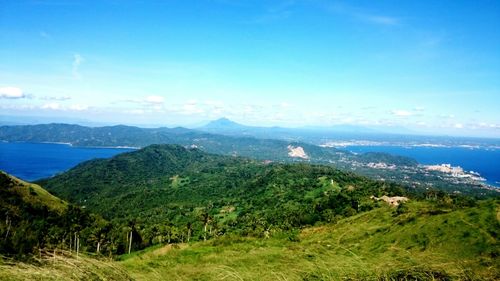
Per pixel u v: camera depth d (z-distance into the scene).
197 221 141.50
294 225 102.31
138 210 191.25
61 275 5.98
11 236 57.62
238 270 7.63
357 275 6.89
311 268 7.22
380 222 61.88
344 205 115.44
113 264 6.89
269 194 179.38
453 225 38.03
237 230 109.50
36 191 114.75
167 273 7.67
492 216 39.09
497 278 6.18
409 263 7.01
